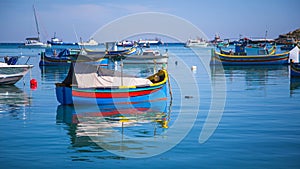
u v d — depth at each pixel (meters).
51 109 19.20
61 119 16.70
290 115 17.19
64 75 40.44
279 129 14.49
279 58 51.62
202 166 10.57
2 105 20.38
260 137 13.36
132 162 10.91
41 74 41.69
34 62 61.75
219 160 11.02
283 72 42.53
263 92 25.45
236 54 55.22
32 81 29.14
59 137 13.62
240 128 14.73
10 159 11.16
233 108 19.19
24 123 15.86
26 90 26.98
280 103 20.62
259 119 16.38
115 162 10.95
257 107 19.39
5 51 97.69
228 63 52.69
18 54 80.38
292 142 12.70
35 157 11.38
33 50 106.75
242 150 11.91
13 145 12.55
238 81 33.28
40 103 21.08
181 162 10.90
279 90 26.50
